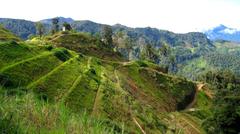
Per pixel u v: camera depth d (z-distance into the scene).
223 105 115.38
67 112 8.00
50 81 102.94
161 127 110.31
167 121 133.88
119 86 148.00
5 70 92.69
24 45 122.62
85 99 102.12
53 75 109.44
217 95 132.50
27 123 6.82
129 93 150.50
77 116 7.91
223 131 110.75
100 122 7.83
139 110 120.00
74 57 155.38
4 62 100.19
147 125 104.31
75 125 7.34
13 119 6.38
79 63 146.75
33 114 7.29
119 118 97.94
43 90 93.88
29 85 91.88
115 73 185.38
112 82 147.12
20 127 6.27
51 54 131.12
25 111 7.27
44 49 135.88
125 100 122.19
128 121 100.50
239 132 110.00
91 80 125.06
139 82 196.12
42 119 7.25
